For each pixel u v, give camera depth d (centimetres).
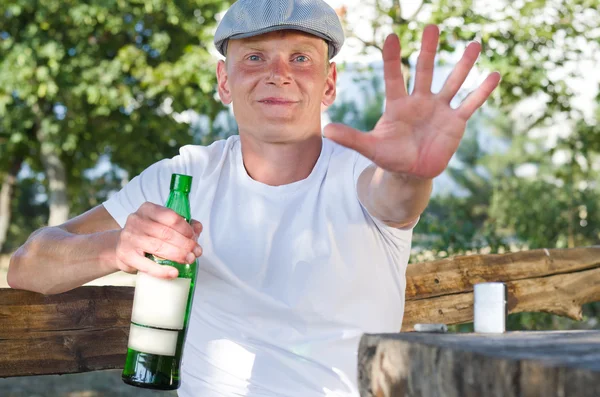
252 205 192
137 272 177
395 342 105
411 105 131
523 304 262
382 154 131
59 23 1274
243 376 187
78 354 208
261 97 189
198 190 197
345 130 129
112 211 204
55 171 1570
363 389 112
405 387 103
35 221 2369
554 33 615
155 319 171
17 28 1316
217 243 190
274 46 190
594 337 110
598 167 932
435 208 912
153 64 1278
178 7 1241
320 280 184
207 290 191
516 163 2052
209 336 191
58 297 206
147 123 1338
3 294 199
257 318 188
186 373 194
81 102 1346
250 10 189
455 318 252
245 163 199
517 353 91
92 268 182
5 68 1204
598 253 276
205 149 206
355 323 186
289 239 188
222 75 213
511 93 654
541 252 269
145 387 171
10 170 1734
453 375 94
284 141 191
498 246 470
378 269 187
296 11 188
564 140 745
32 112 1414
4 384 534
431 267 252
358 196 185
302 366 185
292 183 193
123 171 1750
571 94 649
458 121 131
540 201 736
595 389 78
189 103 1187
